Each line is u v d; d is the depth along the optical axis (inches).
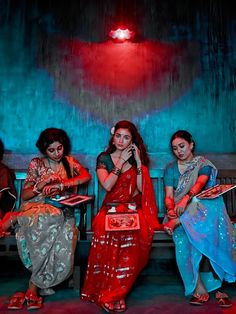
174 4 147.9
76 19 145.2
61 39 143.5
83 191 126.4
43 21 144.6
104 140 138.6
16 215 94.4
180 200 101.4
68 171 107.1
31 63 141.6
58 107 139.6
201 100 141.9
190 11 147.7
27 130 137.9
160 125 139.9
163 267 124.3
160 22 146.2
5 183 110.4
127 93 141.3
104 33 144.6
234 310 81.2
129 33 144.7
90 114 139.7
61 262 87.6
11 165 129.3
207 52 145.2
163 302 87.7
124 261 85.3
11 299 85.8
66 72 141.6
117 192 99.0
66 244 89.0
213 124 140.9
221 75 144.0
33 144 137.3
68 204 91.1
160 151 138.3
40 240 86.5
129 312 80.6
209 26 147.2
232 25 148.3
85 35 144.2
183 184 102.3
